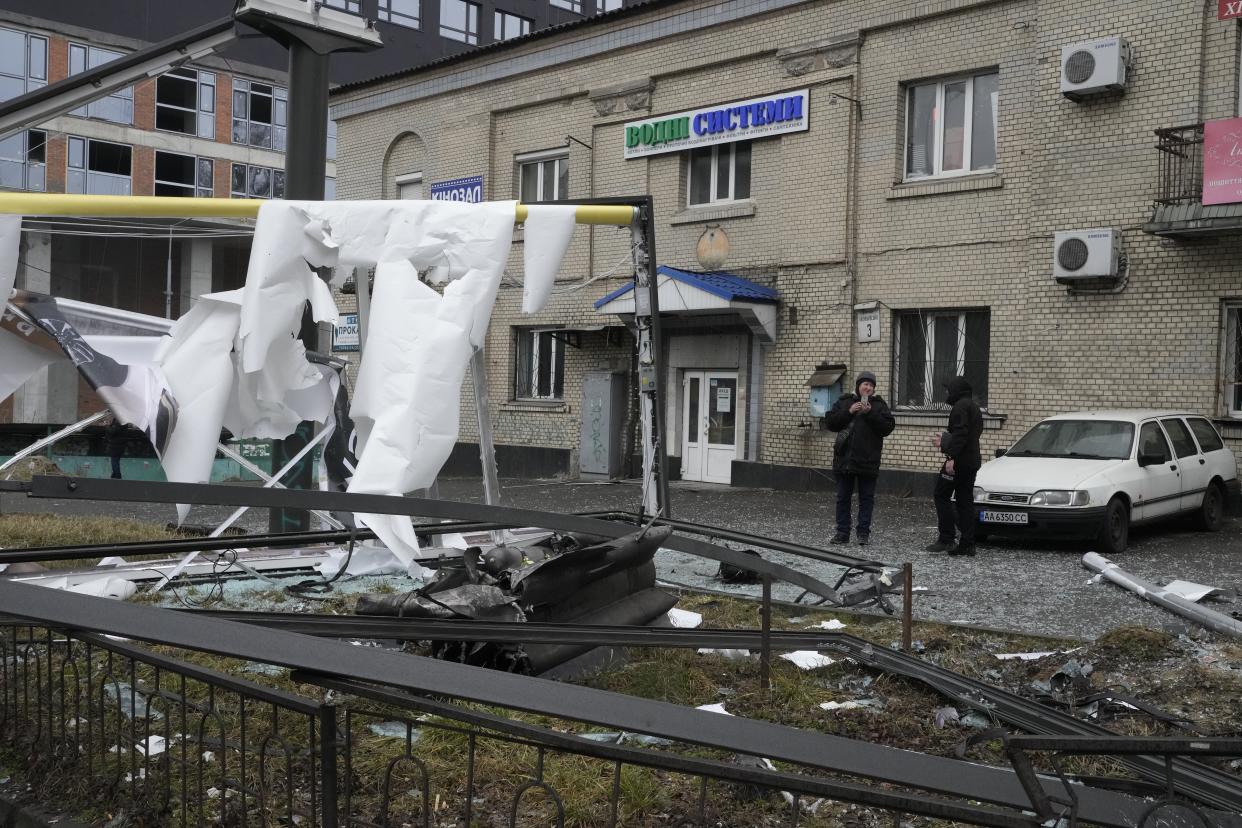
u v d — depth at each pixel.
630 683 5.47
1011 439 15.94
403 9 40.09
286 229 5.40
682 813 3.82
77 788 3.97
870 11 17.22
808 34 17.97
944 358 16.98
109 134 35.53
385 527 5.26
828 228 17.89
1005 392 15.99
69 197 5.37
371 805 3.87
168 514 14.55
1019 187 15.80
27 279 24.95
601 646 5.55
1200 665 5.95
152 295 27.34
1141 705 5.16
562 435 21.77
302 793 3.94
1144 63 14.59
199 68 37.50
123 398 5.66
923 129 17.14
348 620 4.68
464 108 23.38
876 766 2.54
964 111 16.70
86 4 34.34
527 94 22.16
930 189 16.69
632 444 20.66
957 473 10.82
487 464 7.54
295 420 6.95
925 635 6.86
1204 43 14.14
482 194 23.08
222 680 3.33
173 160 37.06
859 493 11.59
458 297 5.46
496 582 5.54
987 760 4.45
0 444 21.52
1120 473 11.44
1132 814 2.89
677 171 19.98
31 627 4.36
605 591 6.02
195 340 5.72
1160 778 4.23
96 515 13.83
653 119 20.11
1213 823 2.51
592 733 4.73
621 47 20.45
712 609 7.66
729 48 18.97
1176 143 13.94
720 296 17.73
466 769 4.20
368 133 25.45
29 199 5.37
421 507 4.87
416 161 24.62
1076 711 5.26
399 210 5.51
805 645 5.70
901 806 2.47
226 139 38.22
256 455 16.97
